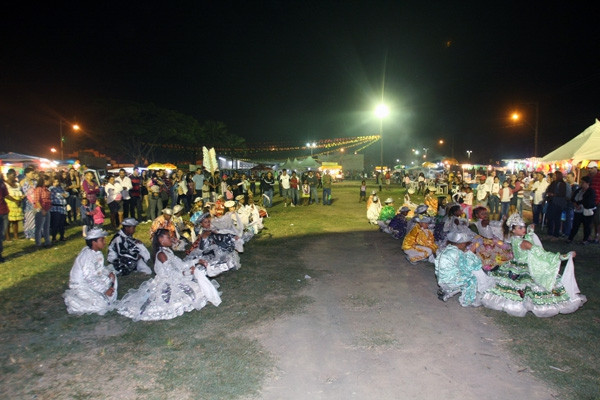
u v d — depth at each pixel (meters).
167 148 49.16
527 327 5.28
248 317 5.71
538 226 13.25
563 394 3.82
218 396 3.83
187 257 7.57
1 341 5.01
